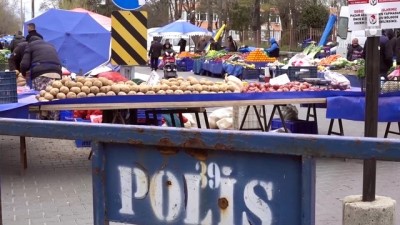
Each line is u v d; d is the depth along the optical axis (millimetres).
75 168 7887
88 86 7742
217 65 27047
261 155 2373
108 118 8297
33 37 10820
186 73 31641
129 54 9375
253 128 10172
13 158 8586
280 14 50969
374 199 4383
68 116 9484
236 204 2449
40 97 7598
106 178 2715
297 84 9219
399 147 2102
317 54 27188
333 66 18766
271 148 2307
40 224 5445
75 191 6664
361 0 4512
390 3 4328
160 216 2619
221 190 2479
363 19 4508
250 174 2408
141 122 8930
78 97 7586
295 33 43750
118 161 2684
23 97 8219
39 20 14820
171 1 62125
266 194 2385
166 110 8594
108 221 2730
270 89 8883
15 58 11102
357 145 2164
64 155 8781
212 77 27812
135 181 2656
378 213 4238
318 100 8672
